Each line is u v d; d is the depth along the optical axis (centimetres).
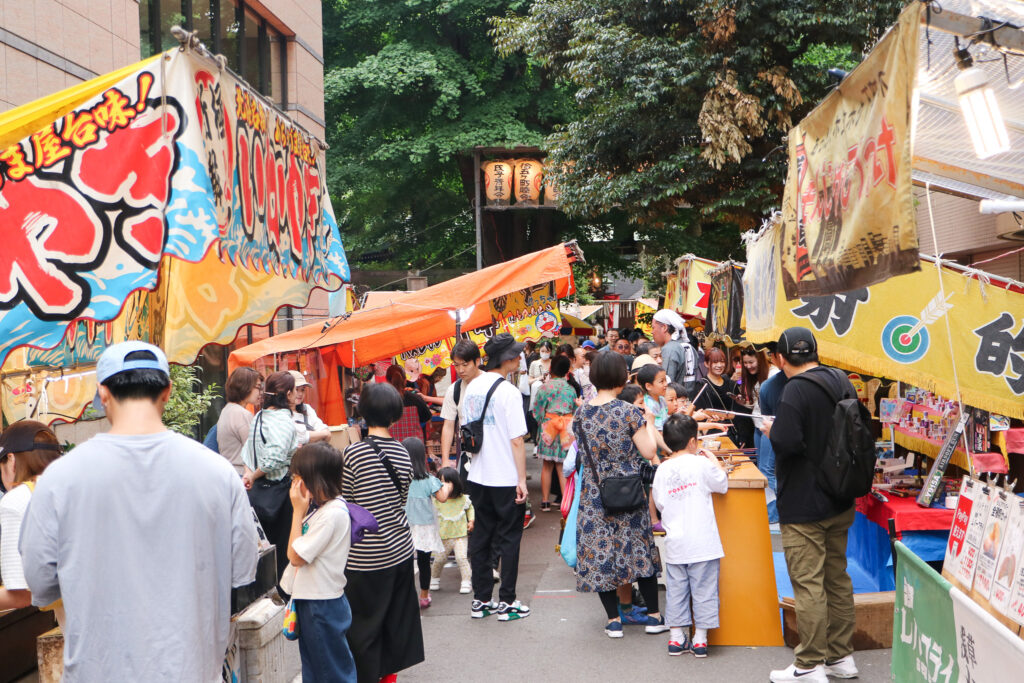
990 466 543
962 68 338
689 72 1503
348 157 2578
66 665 264
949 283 537
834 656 495
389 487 489
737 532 578
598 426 582
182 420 646
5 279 304
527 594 724
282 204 432
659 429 752
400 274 2320
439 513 743
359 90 2544
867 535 649
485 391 655
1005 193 511
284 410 669
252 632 427
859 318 549
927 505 550
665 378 757
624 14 1606
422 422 984
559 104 2409
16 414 572
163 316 477
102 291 311
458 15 2425
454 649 587
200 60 336
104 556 264
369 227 2911
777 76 1458
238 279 498
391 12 2481
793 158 480
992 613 358
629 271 2664
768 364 1009
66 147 316
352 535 459
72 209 313
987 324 530
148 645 263
